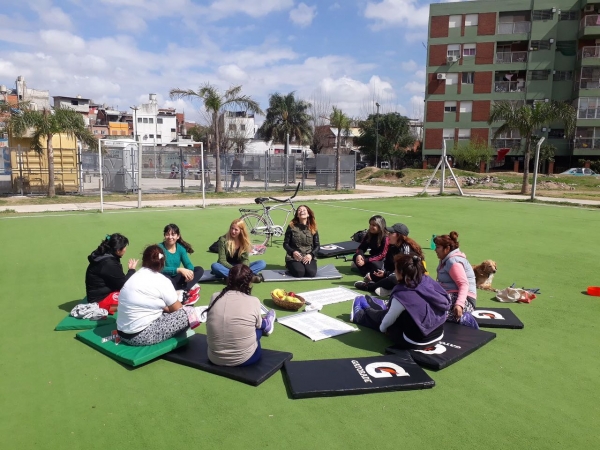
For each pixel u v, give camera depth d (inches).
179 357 156.3
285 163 1020.5
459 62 1609.3
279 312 210.4
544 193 949.8
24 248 346.6
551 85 1545.3
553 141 1556.3
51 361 157.3
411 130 2245.3
